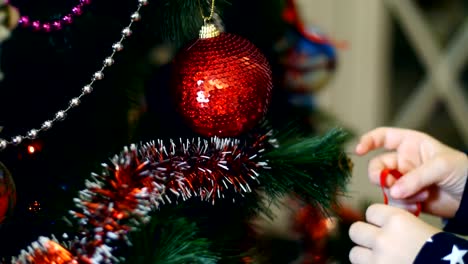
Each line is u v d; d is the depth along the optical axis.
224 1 0.78
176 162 0.72
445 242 0.77
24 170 0.74
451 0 1.57
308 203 0.81
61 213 0.71
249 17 0.90
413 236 0.79
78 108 0.76
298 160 0.77
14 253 0.72
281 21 0.93
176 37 0.76
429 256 0.77
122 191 0.68
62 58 0.75
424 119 1.61
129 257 0.68
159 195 0.70
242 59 0.72
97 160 0.74
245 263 0.76
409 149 0.93
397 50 1.54
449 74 1.60
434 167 0.87
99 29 0.75
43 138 0.75
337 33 1.46
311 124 0.94
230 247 0.75
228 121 0.73
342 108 1.51
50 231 0.71
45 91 0.75
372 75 1.50
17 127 0.74
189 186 0.73
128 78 0.77
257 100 0.73
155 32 0.77
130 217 0.68
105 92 0.76
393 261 0.79
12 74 0.75
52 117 0.75
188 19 0.75
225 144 0.75
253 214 0.79
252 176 0.74
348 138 0.90
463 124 1.63
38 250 0.66
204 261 0.68
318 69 0.98
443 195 0.91
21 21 0.73
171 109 0.80
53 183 0.74
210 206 0.77
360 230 0.82
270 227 0.87
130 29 0.75
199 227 0.73
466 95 1.62
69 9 0.74
